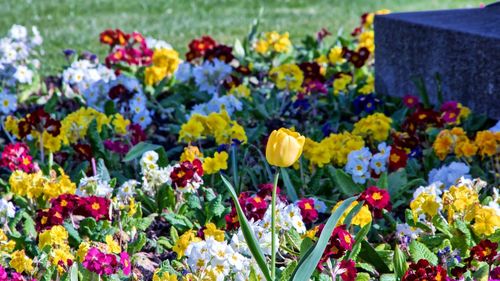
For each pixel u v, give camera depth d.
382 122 5.94
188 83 8.02
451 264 4.11
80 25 12.97
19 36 7.95
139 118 6.71
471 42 6.51
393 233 4.76
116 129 6.07
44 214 4.52
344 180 5.31
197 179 4.92
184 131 5.73
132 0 15.47
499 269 3.77
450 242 4.32
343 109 7.28
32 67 8.21
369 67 8.70
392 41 7.48
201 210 4.96
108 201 4.64
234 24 12.95
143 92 7.79
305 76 7.22
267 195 4.63
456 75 6.76
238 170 5.71
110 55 8.23
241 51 8.80
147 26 12.92
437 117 5.91
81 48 11.12
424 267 3.69
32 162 5.72
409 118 5.93
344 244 3.77
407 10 13.93
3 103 6.79
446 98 6.92
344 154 5.56
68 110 7.58
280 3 14.96
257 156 5.93
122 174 5.85
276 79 7.25
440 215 4.38
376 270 4.34
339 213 3.34
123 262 3.89
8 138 6.91
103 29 12.61
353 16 13.45
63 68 8.31
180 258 4.21
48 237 4.16
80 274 3.95
